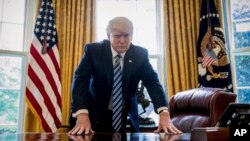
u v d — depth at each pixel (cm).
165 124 133
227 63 314
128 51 158
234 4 351
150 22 353
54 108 286
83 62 153
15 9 332
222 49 316
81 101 138
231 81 312
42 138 96
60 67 303
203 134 70
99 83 155
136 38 348
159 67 343
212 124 185
